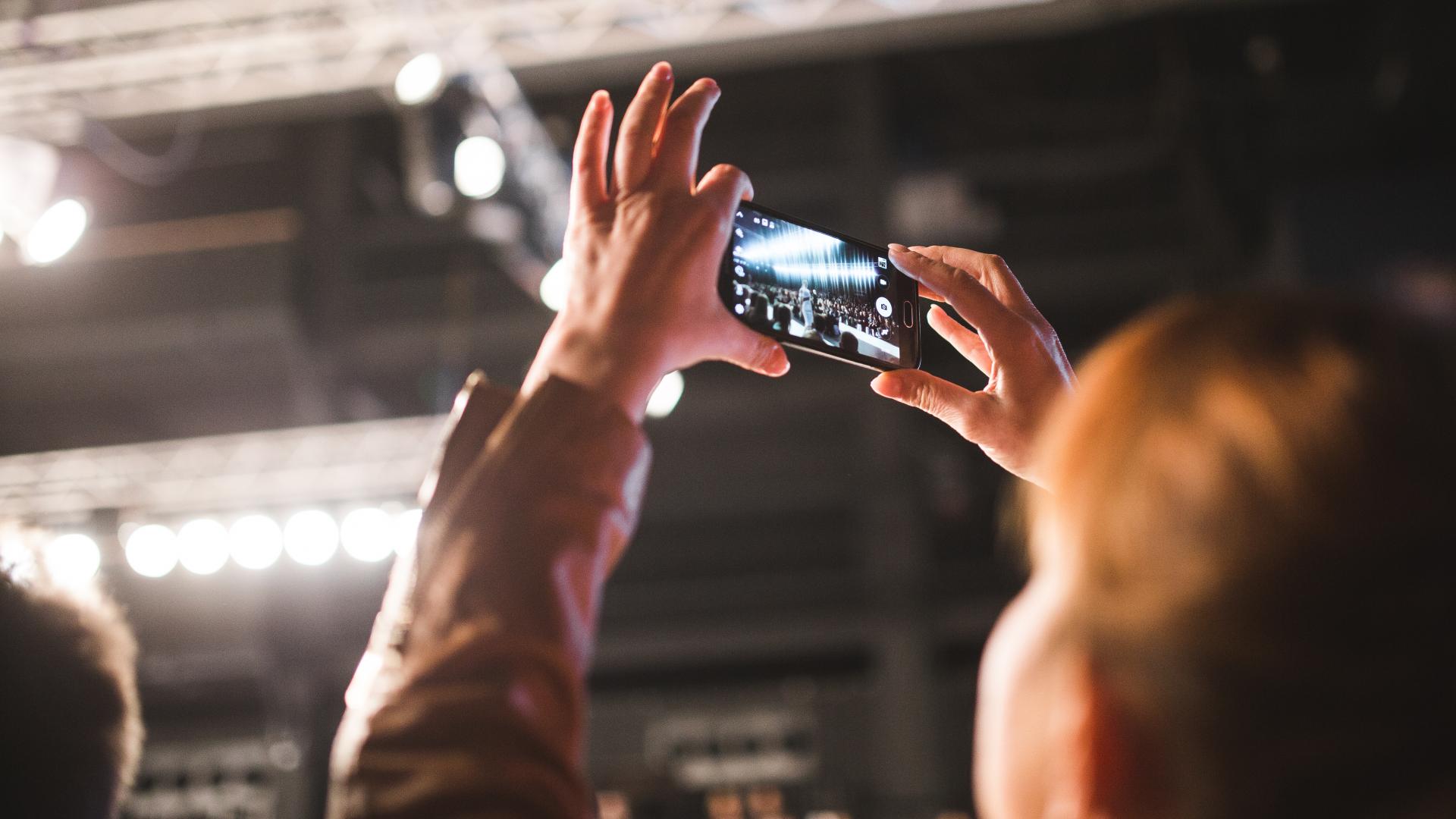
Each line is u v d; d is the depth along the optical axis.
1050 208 10.41
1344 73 8.96
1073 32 9.12
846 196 10.09
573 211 0.67
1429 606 0.35
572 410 0.57
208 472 7.79
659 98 0.70
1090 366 0.45
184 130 9.34
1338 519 0.35
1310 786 0.35
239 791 9.91
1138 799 0.39
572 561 0.53
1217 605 0.36
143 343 9.76
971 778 9.48
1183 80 8.75
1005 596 9.97
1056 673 0.41
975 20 5.15
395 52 5.38
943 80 10.02
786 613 10.08
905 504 9.98
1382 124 8.25
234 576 10.03
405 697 0.49
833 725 9.76
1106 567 0.39
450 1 5.12
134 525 7.70
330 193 10.45
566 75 6.53
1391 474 0.36
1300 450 0.37
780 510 10.45
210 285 9.74
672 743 9.91
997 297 0.98
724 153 10.53
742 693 10.07
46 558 0.78
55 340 9.83
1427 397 0.38
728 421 10.29
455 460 0.59
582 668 0.52
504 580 0.52
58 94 5.56
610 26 5.18
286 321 9.70
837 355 1.02
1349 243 8.01
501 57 5.34
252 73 5.47
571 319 0.62
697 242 0.64
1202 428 0.39
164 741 10.14
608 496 0.55
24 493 7.71
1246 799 0.36
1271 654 0.35
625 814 7.15
